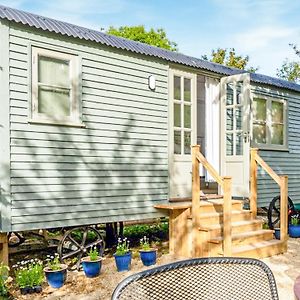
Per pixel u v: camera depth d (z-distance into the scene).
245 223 6.88
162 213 6.82
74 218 5.78
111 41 6.35
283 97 9.73
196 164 6.27
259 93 9.05
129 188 6.43
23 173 5.32
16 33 5.32
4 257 5.34
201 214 6.59
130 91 6.49
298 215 8.98
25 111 5.37
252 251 6.27
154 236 8.66
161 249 7.30
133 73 6.54
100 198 6.07
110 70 6.26
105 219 6.12
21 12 5.75
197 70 7.53
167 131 6.99
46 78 5.61
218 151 8.26
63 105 5.77
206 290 1.86
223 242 5.99
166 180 6.94
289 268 5.88
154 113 6.81
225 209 5.95
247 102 7.57
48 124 5.56
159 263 6.17
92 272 5.49
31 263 5.68
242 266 1.97
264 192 9.09
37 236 6.46
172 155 7.06
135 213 6.48
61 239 5.94
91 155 6.00
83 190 5.89
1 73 5.18
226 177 5.96
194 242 6.26
